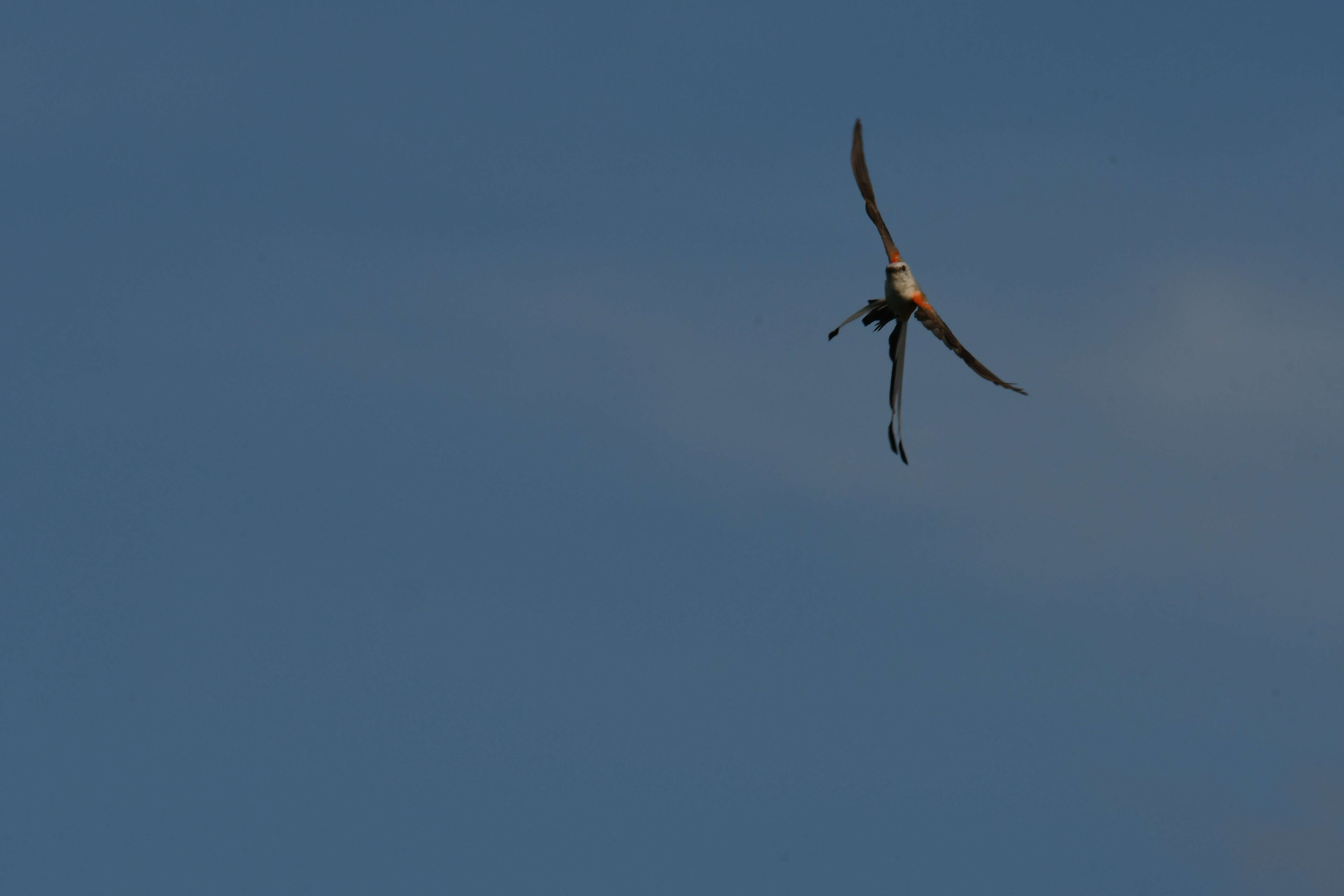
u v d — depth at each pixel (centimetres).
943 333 2086
